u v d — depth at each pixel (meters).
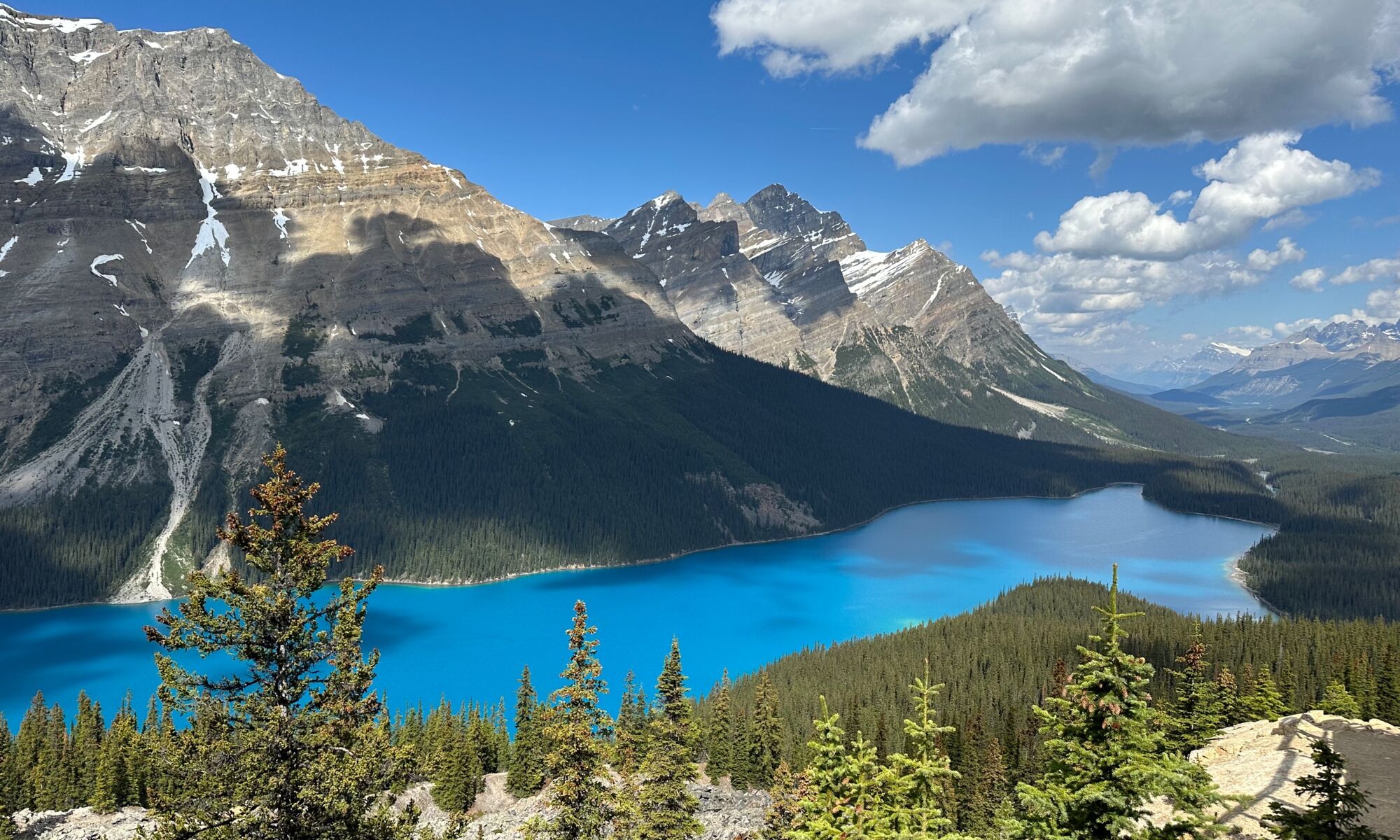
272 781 26.05
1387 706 100.00
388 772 28.20
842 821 37.41
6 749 101.62
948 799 80.19
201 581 27.33
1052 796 27.19
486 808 103.44
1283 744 51.62
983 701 122.44
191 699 26.56
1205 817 26.22
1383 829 38.56
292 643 28.02
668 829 60.97
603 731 51.31
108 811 96.38
